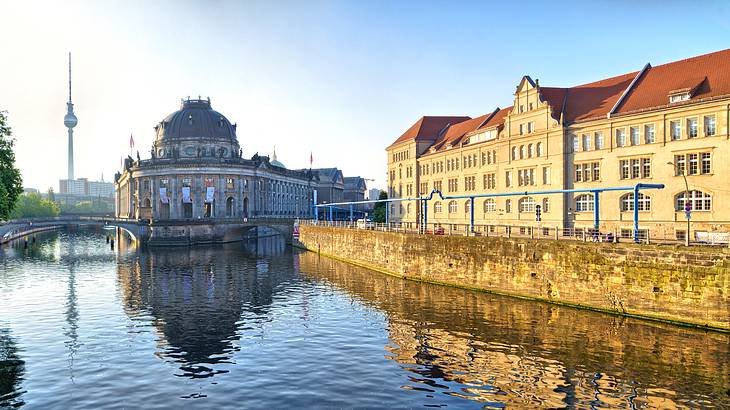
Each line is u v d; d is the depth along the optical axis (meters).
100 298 49.47
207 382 26.67
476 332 35.25
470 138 81.44
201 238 114.31
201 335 35.81
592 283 40.34
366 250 71.38
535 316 39.00
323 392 25.20
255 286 56.00
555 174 61.47
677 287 35.28
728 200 45.69
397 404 23.70
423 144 98.62
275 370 28.42
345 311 42.66
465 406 23.48
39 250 99.81
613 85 61.69
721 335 32.56
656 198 51.19
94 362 29.94
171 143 145.12
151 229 108.81
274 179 160.50
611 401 23.83
